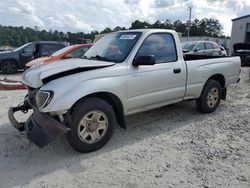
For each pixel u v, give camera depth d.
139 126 5.15
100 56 4.68
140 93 4.47
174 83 4.99
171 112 6.05
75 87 3.72
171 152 4.05
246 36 31.17
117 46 4.65
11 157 3.80
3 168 3.51
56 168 3.54
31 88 4.17
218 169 3.57
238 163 3.74
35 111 3.96
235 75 6.46
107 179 3.30
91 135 3.94
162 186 3.17
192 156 3.93
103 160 3.78
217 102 6.11
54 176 3.35
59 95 3.60
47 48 12.80
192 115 5.87
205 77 5.62
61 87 3.65
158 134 4.77
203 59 5.75
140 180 3.29
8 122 5.20
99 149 4.09
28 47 13.36
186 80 5.21
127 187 3.14
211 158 3.87
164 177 3.36
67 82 3.72
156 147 4.22
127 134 4.74
